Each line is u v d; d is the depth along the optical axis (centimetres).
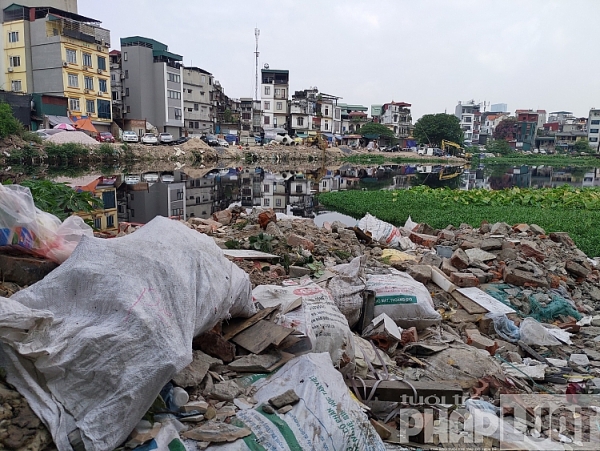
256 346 351
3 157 2742
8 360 252
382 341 479
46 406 244
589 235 1286
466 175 4703
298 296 440
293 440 265
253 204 2031
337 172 4388
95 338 250
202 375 311
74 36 3841
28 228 379
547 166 6731
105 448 240
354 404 308
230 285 350
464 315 618
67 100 3834
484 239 979
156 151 4006
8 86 3909
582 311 711
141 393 247
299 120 6694
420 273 696
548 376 484
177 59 5138
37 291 285
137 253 295
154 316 264
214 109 5941
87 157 3341
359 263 572
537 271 773
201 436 260
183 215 1673
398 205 1858
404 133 8388
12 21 3784
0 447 221
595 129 8638
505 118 9956
